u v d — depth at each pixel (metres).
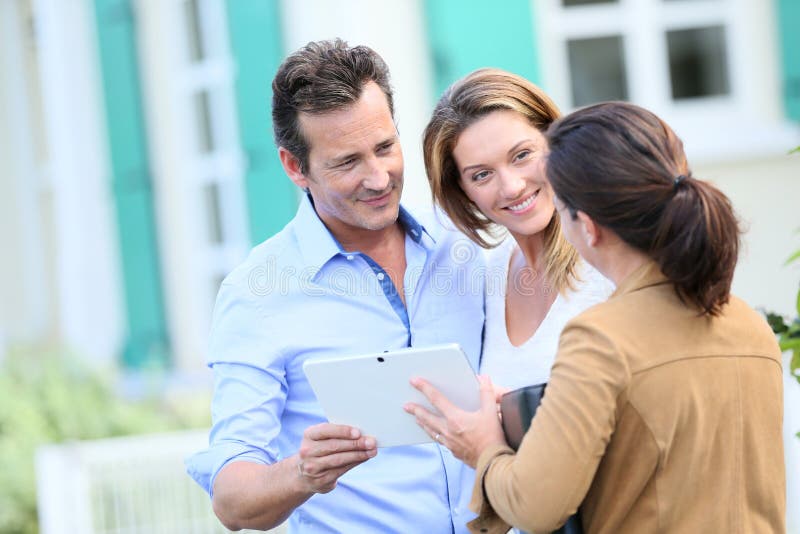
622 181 4.54
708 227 4.46
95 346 19.33
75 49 19.83
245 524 5.56
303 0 13.72
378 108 5.89
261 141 14.75
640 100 13.17
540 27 13.02
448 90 6.06
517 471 4.57
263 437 5.81
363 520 5.97
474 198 6.04
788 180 12.59
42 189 22.44
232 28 14.95
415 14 12.74
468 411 5.09
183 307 17.94
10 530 14.47
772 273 12.54
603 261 4.80
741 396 4.62
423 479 5.98
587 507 4.70
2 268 22.64
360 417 5.17
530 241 6.12
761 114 12.96
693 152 12.61
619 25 13.22
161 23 17.66
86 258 19.67
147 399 16.56
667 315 4.62
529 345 6.05
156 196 18.11
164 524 12.65
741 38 13.01
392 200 6.02
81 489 12.40
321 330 6.06
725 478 4.57
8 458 14.84
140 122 18.00
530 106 5.91
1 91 22.50
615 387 4.49
